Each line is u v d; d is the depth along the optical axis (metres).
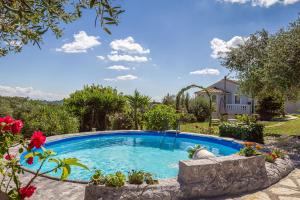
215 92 36.03
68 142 14.37
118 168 11.57
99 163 12.23
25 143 2.77
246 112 34.94
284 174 8.14
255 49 19.31
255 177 7.15
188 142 16.45
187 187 6.27
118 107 20.80
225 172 6.79
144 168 11.61
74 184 6.95
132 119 20.30
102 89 22.08
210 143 15.30
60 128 15.59
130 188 5.91
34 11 2.69
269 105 28.52
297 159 10.12
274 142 14.05
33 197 6.07
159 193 5.95
